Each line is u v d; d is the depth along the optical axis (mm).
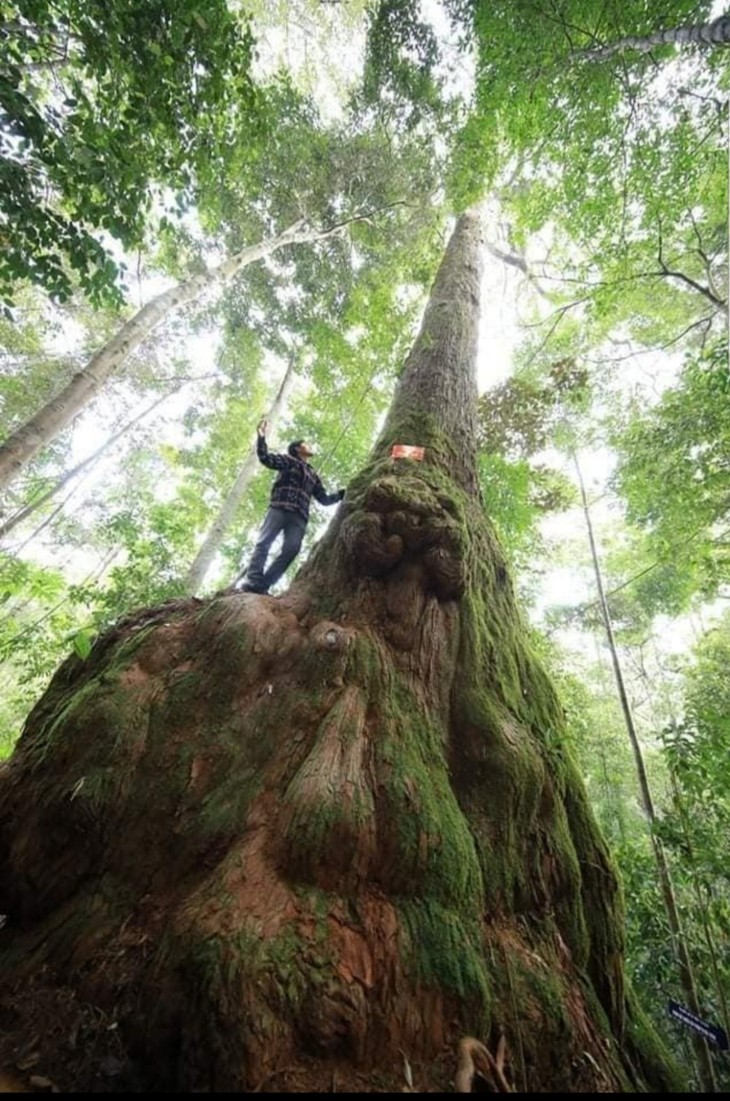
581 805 2832
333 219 10328
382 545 2990
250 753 2334
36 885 2018
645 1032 2309
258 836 1990
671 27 5094
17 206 3473
